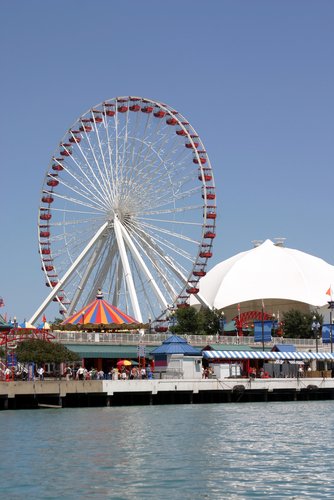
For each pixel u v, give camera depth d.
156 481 46.06
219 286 195.62
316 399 118.06
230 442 61.78
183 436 65.56
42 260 145.62
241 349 138.50
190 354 113.56
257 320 143.62
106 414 86.50
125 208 140.62
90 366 125.88
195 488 44.22
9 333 106.19
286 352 123.81
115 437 64.88
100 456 54.69
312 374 123.56
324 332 141.00
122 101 143.75
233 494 42.81
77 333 122.25
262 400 112.25
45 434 67.00
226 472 48.62
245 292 192.88
